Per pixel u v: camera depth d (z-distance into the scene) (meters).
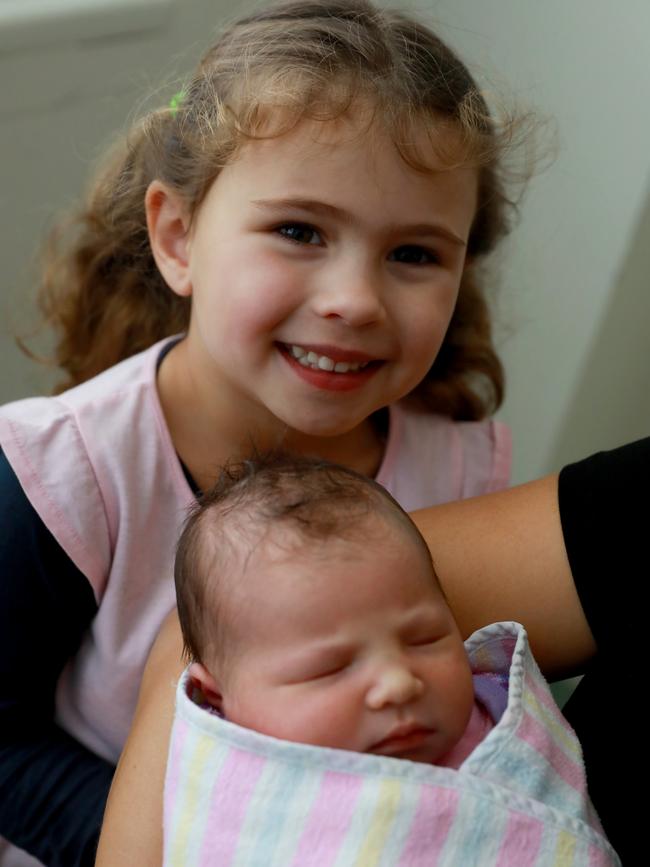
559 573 0.82
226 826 0.66
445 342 1.15
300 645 0.69
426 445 1.10
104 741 1.03
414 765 0.65
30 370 1.58
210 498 0.80
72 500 0.94
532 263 1.55
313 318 0.86
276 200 0.84
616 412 1.55
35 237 1.51
